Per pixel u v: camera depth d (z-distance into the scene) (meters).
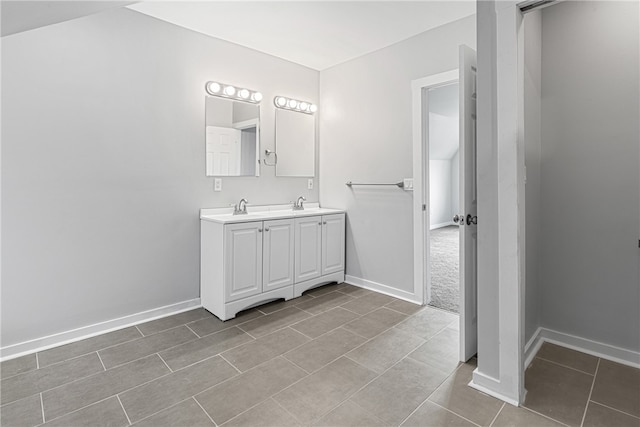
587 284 2.28
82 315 2.48
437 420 1.59
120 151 2.62
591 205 2.25
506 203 1.71
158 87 2.81
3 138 2.16
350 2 2.55
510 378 1.72
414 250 3.17
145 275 2.78
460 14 2.73
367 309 3.01
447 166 8.65
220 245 2.78
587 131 2.24
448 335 2.49
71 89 2.39
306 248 3.38
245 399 1.75
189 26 2.92
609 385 1.88
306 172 3.95
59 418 1.60
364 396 1.77
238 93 3.29
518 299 1.69
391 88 3.31
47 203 2.32
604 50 2.16
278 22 2.86
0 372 2.00
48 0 1.32
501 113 1.70
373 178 3.51
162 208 2.86
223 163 3.23
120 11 2.60
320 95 4.04
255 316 2.86
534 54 2.24
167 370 2.02
